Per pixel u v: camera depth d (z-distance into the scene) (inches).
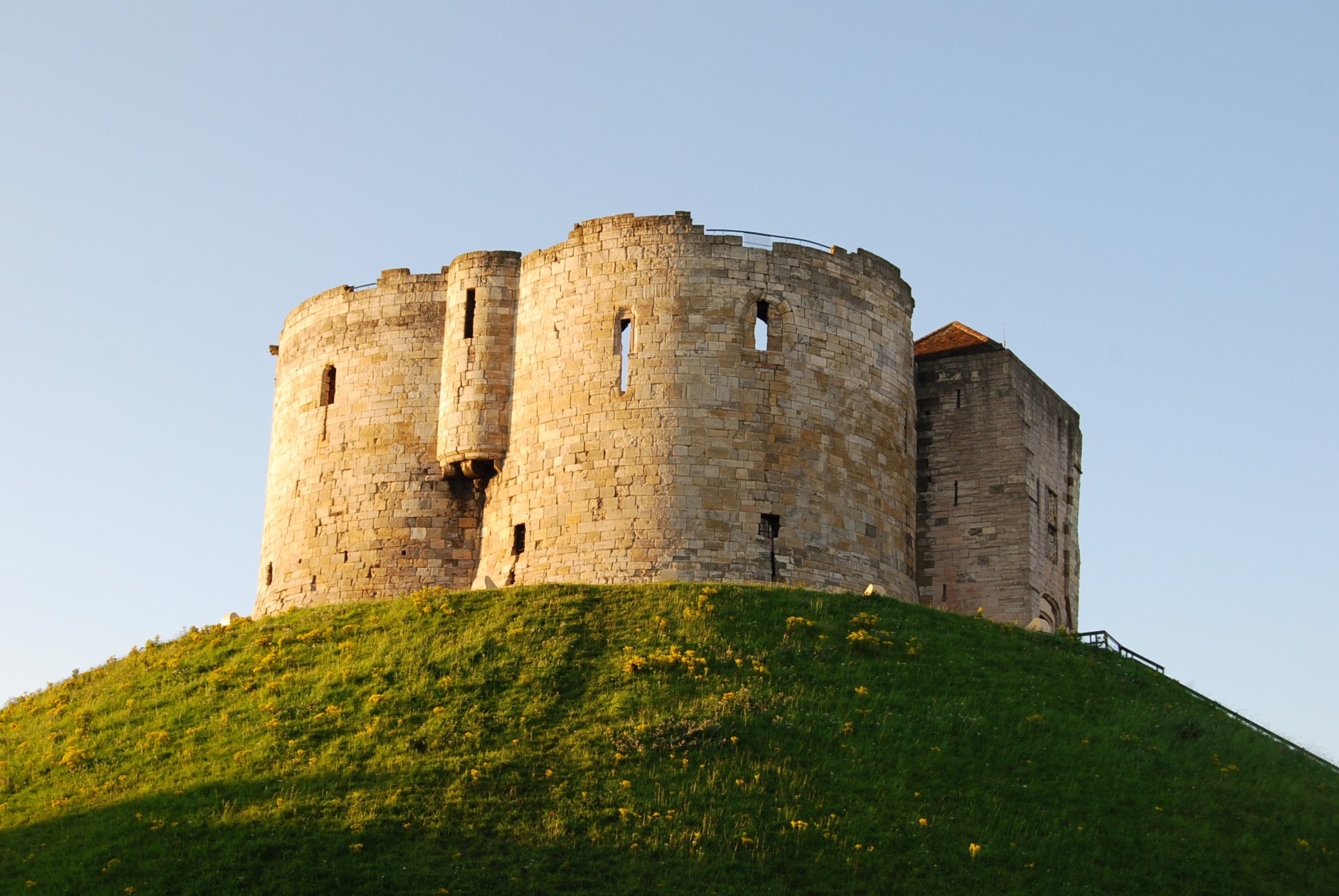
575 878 1731.1
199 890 1715.1
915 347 2982.3
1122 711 2175.2
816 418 2539.4
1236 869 1831.9
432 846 1782.7
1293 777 2095.2
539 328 2618.1
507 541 2564.0
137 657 2448.3
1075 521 2997.0
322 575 2699.3
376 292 2805.1
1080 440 3063.5
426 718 2050.9
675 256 2559.1
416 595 2432.3
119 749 2103.8
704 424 2485.2
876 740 1998.0
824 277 2605.8
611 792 1872.5
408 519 2672.2
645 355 2522.1
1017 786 1937.7
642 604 2297.0
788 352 2544.3
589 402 2532.0
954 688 2160.4
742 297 2546.8
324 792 1893.5
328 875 1732.3
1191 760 2065.7
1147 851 1841.8
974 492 2792.8
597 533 2469.2
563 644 2197.3
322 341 2837.1
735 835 1797.5
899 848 1795.0
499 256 2696.9
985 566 2755.9
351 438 2746.1
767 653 2172.7
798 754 1957.4
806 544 2484.0
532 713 2037.4
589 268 2593.5
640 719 2003.0
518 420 2603.3
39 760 2121.1
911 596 2632.9
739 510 2461.9
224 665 2313.0
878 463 2603.3
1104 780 1974.7
